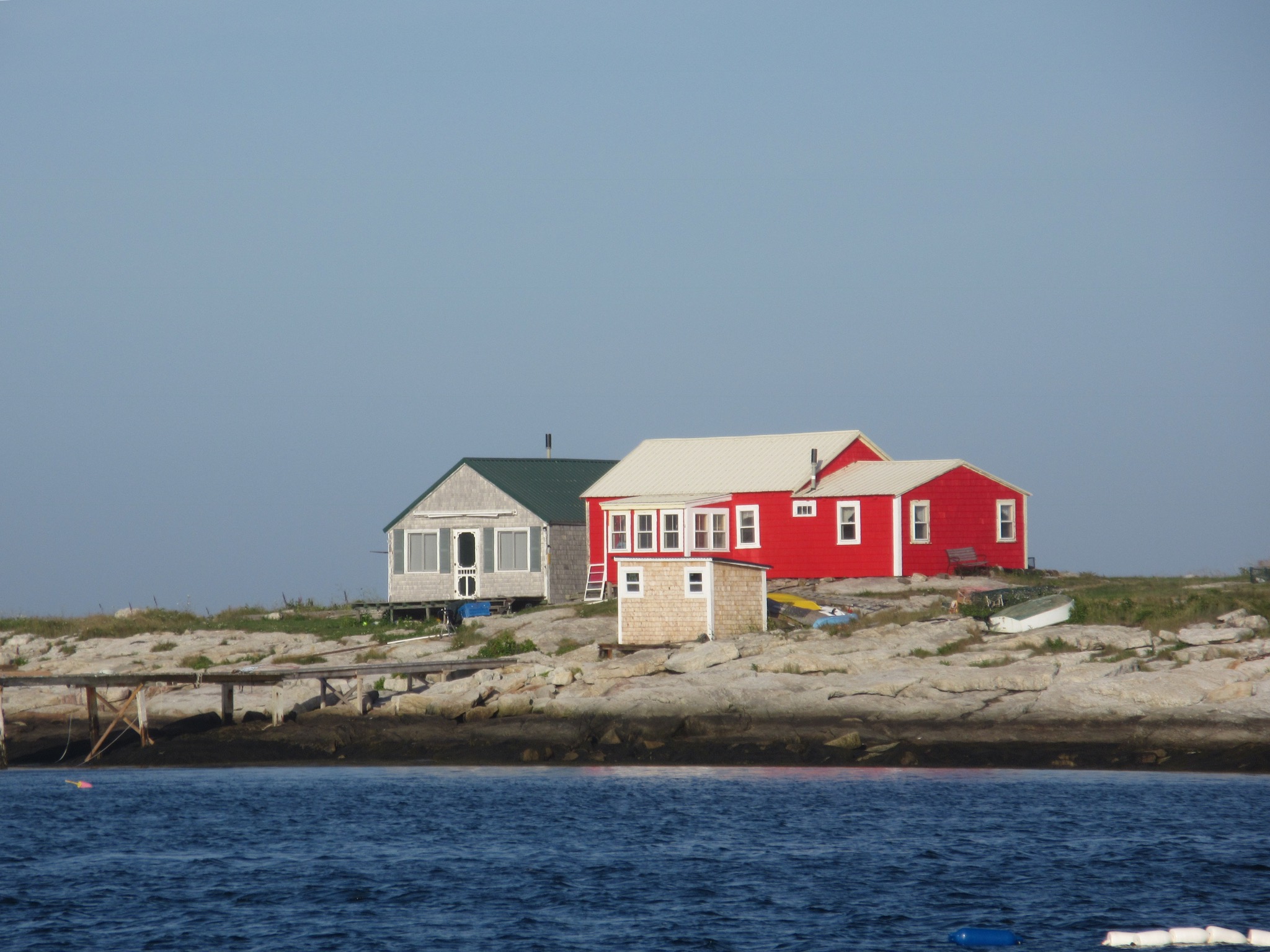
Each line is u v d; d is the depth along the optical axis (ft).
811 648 417.08
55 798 354.54
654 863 271.69
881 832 292.40
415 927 232.94
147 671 498.69
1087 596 466.29
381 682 444.96
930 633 421.18
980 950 216.95
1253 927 226.38
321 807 336.29
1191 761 345.51
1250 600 441.27
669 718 387.75
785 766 369.30
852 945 219.00
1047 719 363.56
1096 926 226.99
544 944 222.48
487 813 323.37
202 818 325.83
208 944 225.76
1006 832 288.30
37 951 222.48
